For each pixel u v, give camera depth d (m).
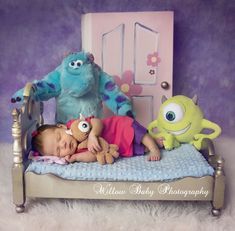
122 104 2.08
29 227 1.57
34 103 1.91
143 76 2.40
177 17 2.46
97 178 1.60
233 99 2.61
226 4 2.45
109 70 2.40
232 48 2.52
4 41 2.50
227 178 2.00
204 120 1.92
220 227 1.58
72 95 1.98
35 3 2.44
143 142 1.80
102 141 1.73
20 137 1.61
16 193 1.64
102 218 1.64
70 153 1.71
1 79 2.56
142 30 2.35
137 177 1.59
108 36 2.36
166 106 1.92
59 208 1.71
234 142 2.56
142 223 1.60
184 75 2.55
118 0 2.44
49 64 2.54
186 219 1.62
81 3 2.45
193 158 1.73
